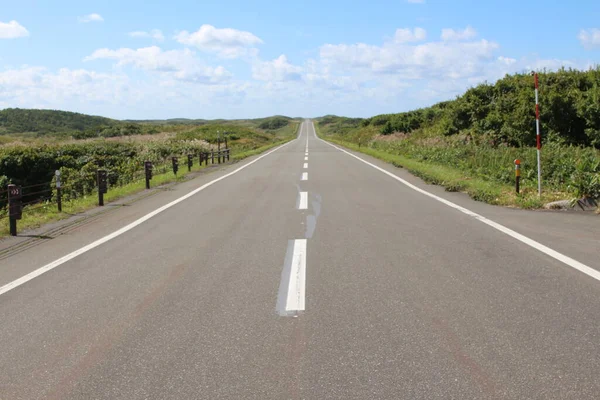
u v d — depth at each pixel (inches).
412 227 318.0
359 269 224.7
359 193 498.9
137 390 122.3
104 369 134.4
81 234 332.2
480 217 346.3
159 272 229.8
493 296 183.0
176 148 1515.7
